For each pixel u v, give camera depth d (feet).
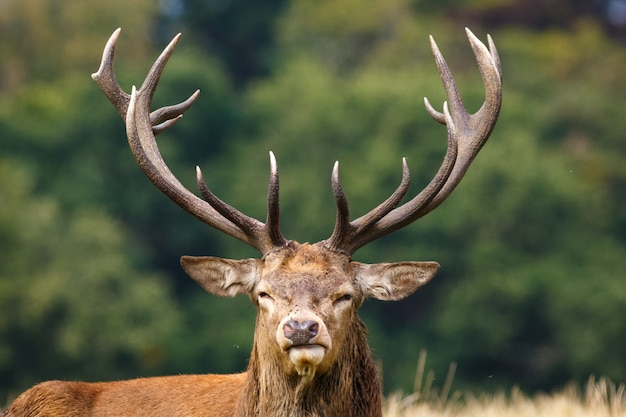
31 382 273.13
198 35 453.17
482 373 291.79
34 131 357.61
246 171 345.72
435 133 334.03
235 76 443.32
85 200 339.98
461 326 289.74
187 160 355.56
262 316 65.72
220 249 335.88
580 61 388.98
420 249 301.63
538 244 309.22
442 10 430.61
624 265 310.24
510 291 292.20
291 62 395.96
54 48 433.48
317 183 329.31
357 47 437.99
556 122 354.95
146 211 340.59
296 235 316.60
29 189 323.98
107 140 356.18
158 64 72.95
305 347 62.03
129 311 282.15
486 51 72.59
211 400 71.56
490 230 304.91
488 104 72.33
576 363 284.82
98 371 277.03
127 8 438.40
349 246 67.56
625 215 340.39
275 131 353.92
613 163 346.74
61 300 278.67
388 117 339.36
